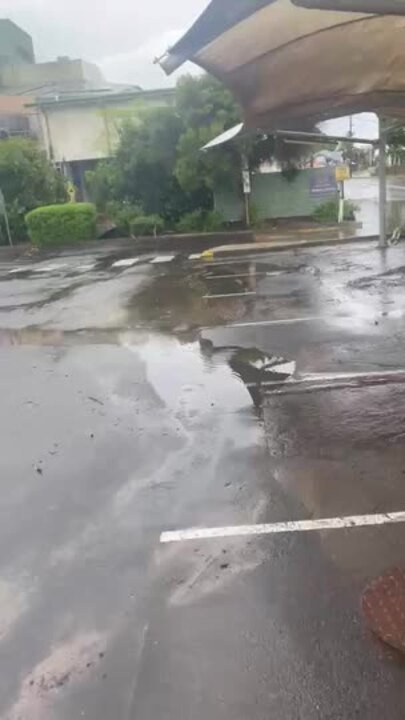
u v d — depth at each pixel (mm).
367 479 4691
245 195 21094
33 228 22156
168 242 20531
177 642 3217
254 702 2820
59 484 5023
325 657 3029
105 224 23031
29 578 3850
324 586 3539
